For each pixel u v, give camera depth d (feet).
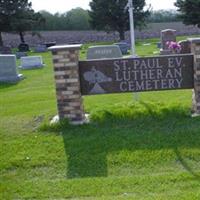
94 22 197.06
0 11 177.47
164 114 26.05
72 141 23.31
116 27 194.18
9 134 25.26
